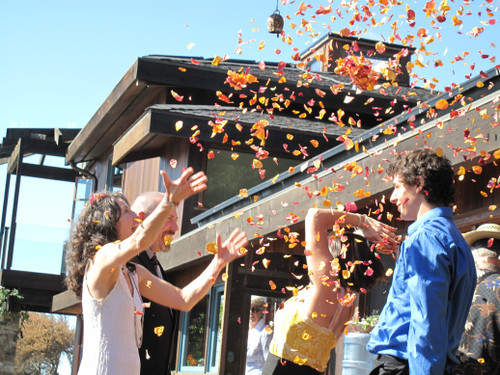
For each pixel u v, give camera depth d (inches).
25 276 786.8
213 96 529.3
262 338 300.4
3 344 782.5
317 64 601.9
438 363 99.2
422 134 189.2
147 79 504.4
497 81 181.0
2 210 824.3
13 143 883.4
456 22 152.3
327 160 263.9
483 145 166.9
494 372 129.6
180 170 475.8
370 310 295.0
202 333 366.6
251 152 470.3
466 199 219.1
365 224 133.6
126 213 121.2
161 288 127.3
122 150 499.2
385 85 159.3
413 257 105.1
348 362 257.6
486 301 132.2
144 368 142.4
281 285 303.9
